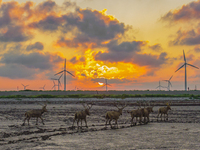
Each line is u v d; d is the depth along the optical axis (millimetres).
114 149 14539
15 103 65125
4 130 21203
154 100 80375
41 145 15508
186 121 27844
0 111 41125
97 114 35844
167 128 22391
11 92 129000
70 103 65312
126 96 102312
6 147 15016
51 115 34094
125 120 28438
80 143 16078
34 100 80812
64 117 31562
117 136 18438
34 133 19750
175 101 74750
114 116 22422
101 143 16094
